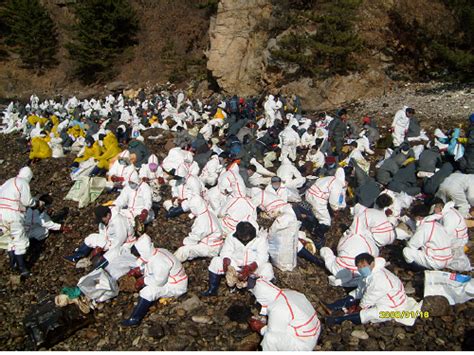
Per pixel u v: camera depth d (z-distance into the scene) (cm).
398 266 688
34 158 1395
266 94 2380
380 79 2189
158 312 604
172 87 3403
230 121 1656
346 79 2192
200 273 687
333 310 595
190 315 596
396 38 2270
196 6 3769
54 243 829
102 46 3791
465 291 584
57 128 1636
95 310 618
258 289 532
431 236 626
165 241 794
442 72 2138
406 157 988
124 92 3475
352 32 2184
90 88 3794
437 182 867
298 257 713
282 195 829
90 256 748
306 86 2252
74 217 930
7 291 705
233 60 2608
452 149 934
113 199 992
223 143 1395
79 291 600
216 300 624
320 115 1578
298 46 2258
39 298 674
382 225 659
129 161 1044
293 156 1184
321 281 667
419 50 2214
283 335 488
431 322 559
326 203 794
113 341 566
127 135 1567
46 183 1182
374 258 559
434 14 2211
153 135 1683
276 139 1348
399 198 861
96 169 1158
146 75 3709
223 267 596
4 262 791
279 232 661
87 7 3669
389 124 1559
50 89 3844
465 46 2066
